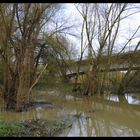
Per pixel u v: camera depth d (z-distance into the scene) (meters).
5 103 21.17
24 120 16.94
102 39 33.53
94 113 20.67
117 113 20.92
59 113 20.17
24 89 21.36
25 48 21.30
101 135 14.06
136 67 33.78
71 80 40.41
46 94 32.88
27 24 21.42
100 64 33.72
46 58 37.75
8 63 21.19
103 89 34.38
